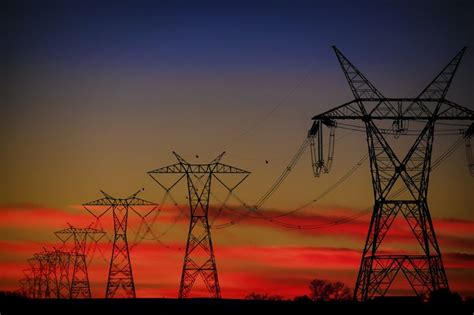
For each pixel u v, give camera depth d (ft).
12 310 481.87
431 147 469.57
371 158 469.16
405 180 466.70
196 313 463.83
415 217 461.78
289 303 487.61
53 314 469.98
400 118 469.16
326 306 472.03
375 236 460.14
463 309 447.42
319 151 478.18
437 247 460.14
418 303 451.94
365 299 457.68
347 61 476.95
